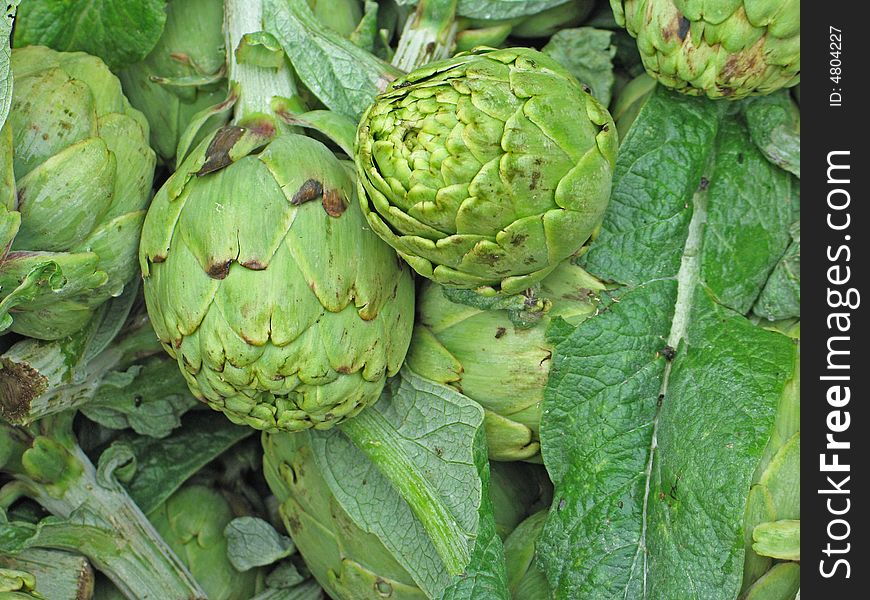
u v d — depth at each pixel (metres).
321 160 0.47
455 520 0.48
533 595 0.50
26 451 0.53
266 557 0.56
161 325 0.47
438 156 0.43
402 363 0.48
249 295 0.44
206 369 0.46
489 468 0.49
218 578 0.56
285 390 0.45
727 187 0.51
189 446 0.57
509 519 0.52
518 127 0.43
